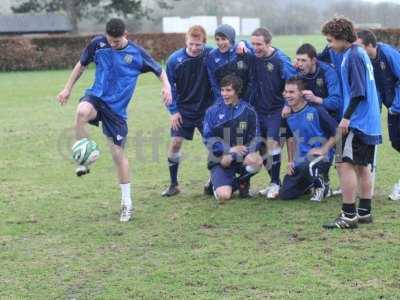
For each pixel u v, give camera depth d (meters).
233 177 12.75
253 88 12.93
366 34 11.70
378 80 11.97
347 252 9.20
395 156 16.86
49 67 59.59
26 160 17.44
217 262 8.96
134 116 26.25
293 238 10.02
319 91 12.38
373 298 7.56
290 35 113.19
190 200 12.90
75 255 9.49
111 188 14.09
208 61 12.84
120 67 11.34
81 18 93.44
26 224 11.23
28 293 8.05
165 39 66.75
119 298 7.82
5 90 39.16
